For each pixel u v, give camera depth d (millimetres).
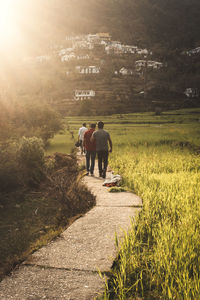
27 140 8977
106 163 7984
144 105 123000
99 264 2699
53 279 2439
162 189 5828
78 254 2932
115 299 2242
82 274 2521
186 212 4055
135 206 4844
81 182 6957
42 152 9109
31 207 6043
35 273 2547
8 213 5633
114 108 117125
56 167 10531
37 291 2260
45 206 6098
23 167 8203
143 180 7016
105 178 7887
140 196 5605
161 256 2682
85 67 197375
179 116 76688
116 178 6910
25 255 2998
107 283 2375
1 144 8773
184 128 41406
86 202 5145
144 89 151375
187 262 2516
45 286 2332
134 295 2332
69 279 2438
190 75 191125
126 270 2605
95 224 3881
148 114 89062
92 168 8289
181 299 2127
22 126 17016
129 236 3137
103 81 171750
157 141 21953
